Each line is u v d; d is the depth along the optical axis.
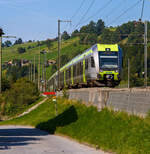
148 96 42.62
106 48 78.06
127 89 49.97
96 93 69.12
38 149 43.88
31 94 164.25
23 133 72.69
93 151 42.53
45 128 79.56
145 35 100.25
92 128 55.88
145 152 35.50
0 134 69.88
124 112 50.44
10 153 39.09
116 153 39.59
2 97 161.75
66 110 87.00
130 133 42.56
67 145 49.28
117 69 76.88
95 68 76.81
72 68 104.69
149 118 42.12
